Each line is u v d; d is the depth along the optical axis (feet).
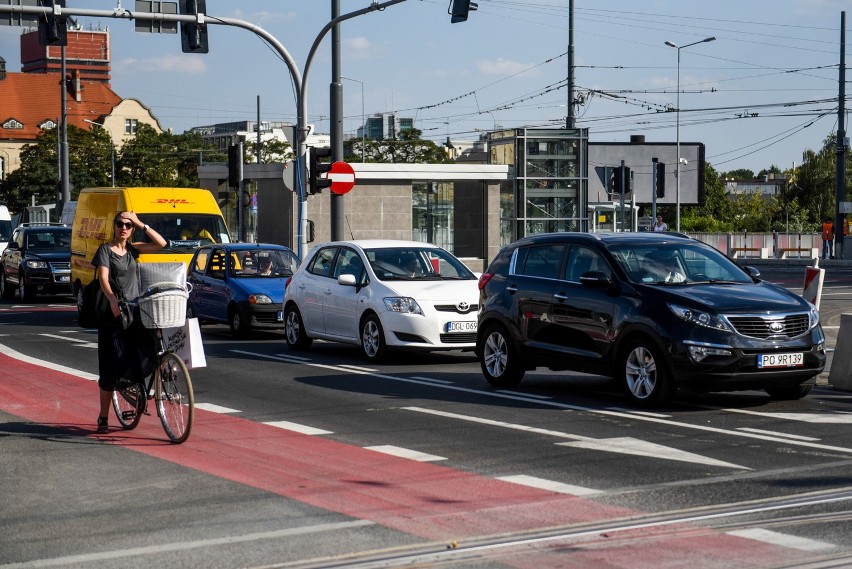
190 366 34.99
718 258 46.65
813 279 54.19
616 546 23.02
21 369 56.39
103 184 347.15
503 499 27.48
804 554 22.36
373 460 32.63
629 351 43.32
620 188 98.84
